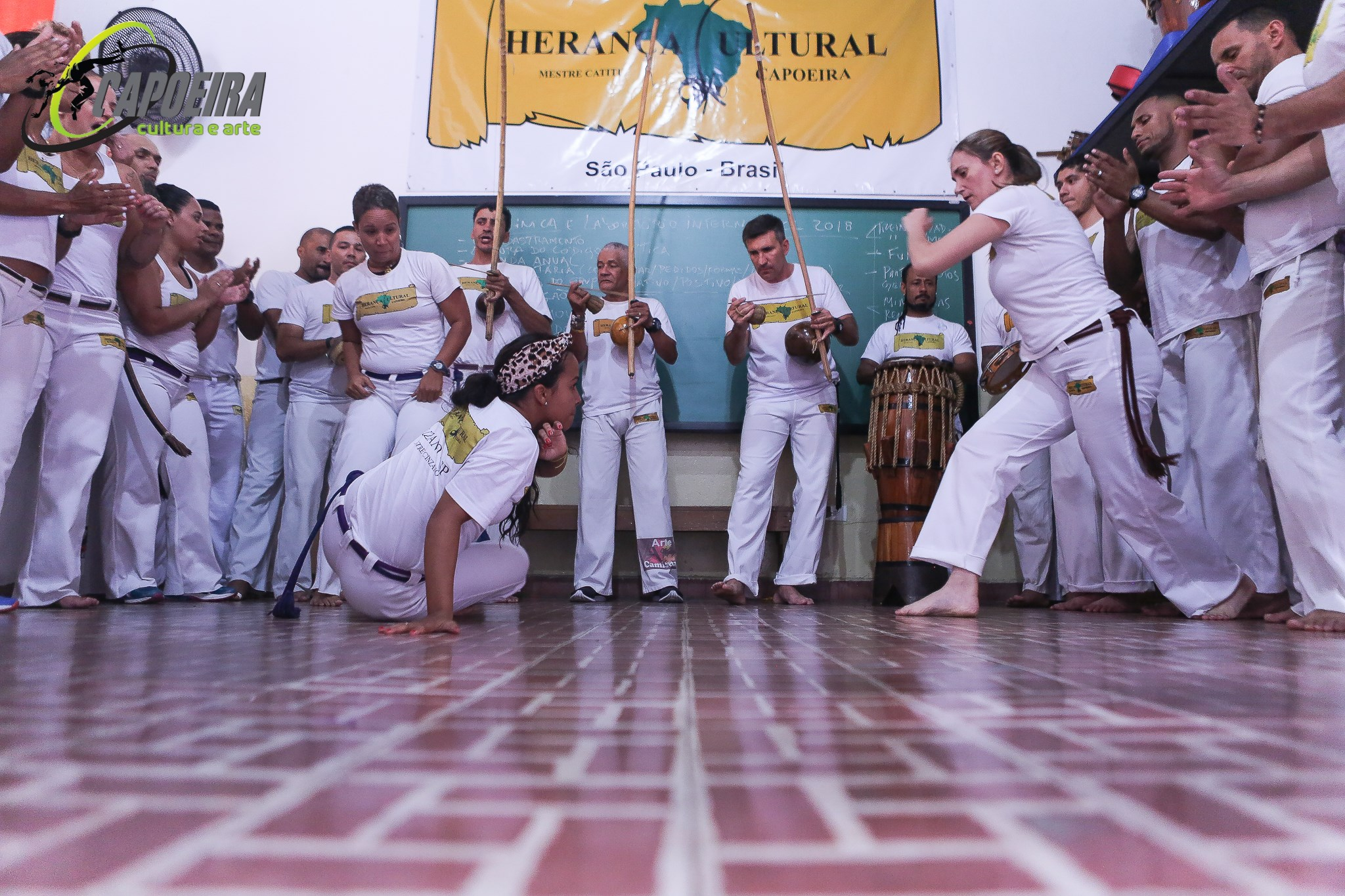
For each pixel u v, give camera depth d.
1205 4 3.33
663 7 4.64
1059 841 0.42
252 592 3.98
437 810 0.47
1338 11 2.01
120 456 3.17
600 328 4.07
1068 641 1.72
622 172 4.58
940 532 2.64
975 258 4.50
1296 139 2.26
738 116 4.60
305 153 4.58
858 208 4.53
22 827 0.43
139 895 0.33
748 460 3.90
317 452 3.91
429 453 2.05
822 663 1.29
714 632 1.96
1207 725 0.76
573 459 4.42
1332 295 2.17
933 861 0.38
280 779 0.54
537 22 4.65
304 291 3.96
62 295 2.79
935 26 4.62
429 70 4.62
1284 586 2.74
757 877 0.36
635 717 0.79
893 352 4.11
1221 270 2.82
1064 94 4.59
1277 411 2.21
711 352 4.48
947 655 1.42
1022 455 2.61
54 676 1.06
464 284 3.95
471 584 2.25
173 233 3.61
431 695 0.92
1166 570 2.57
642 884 0.35
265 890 0.34
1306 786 0.53
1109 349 2.44
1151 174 3.27
